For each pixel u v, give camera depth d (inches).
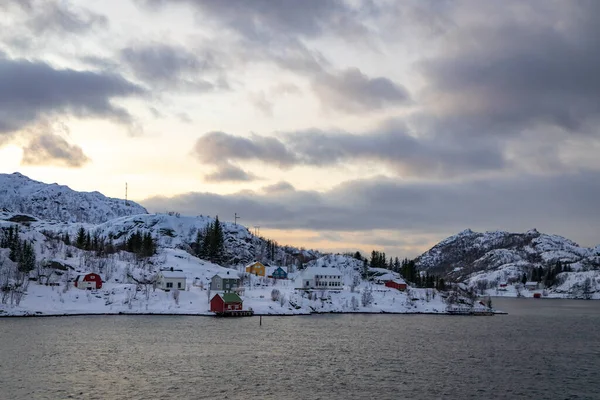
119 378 3545.8
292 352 4662.9
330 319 7564.0
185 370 3831.2
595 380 3846.0
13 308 6732.3
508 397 3361.2
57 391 3203.7
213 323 6505.9
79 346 4603.8
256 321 6889.8
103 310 7204.7
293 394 3292.3
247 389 3371.1
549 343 5767.7
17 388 3240.7
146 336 5265.8
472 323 7869.1
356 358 4485.7
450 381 3735.2
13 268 7849.4
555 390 3550.7
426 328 6865.2
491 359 4630.9
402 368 4133.9
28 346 4532.5
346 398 3235.7
